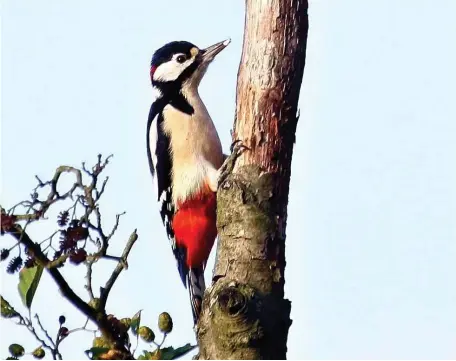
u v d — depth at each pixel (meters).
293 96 9.73
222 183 9.74
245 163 9.68
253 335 8.45
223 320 8.49
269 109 9.66
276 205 9.50
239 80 9.89
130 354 8.44
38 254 8.23
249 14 9.90
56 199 8.32
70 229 8.24
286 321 8.80
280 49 9.70
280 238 9.38
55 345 8.32
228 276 9.19
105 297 8.35
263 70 9.70
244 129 9.76
